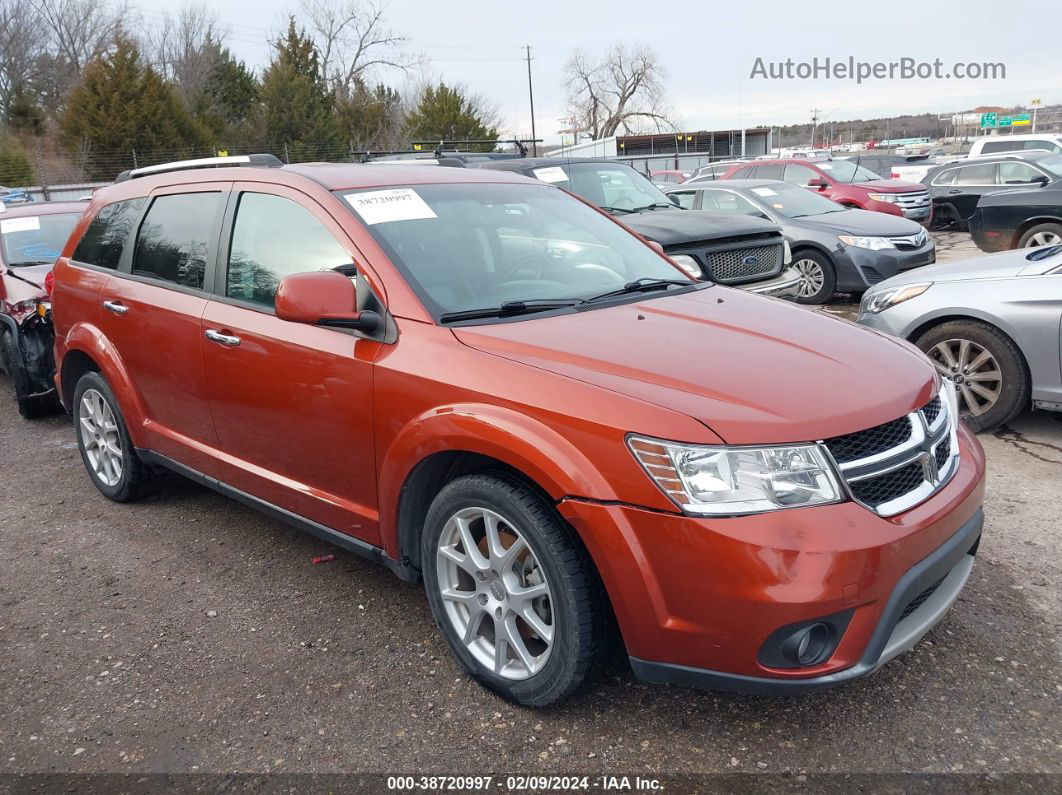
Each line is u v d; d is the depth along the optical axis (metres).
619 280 3.71
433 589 3.05
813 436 2.44
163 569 4.09
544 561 2.65
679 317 3.22
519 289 3.40
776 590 2.32
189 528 4.56
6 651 3.42
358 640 3.39
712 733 2.74
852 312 9.60
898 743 2.66
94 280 4.61
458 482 2.88
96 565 4.16
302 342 3.34
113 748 2.79
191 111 47.78
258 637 3.44
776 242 8.17
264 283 3.63
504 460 2.67
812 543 2.34
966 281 5.38
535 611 2.83
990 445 5.26
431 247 3.40
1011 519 4.19
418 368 2.95
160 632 3.51
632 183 9.71
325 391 3.26
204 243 3.97
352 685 3.09
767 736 2.72
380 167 3.97
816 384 2.64
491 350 2.88
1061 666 3.00
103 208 4.82
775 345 2.93
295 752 2.74
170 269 4.15
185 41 54.28
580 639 2.62
